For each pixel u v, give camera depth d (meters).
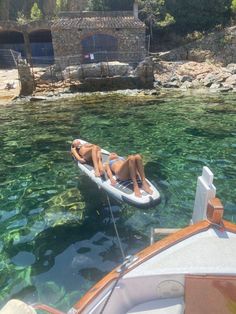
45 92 24.67
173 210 7.78
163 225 7.14
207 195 4.86
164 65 31.33
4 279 5.60
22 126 16.11
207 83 26.56
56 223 7.32
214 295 3.48
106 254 6.21
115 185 7.74
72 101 22.11
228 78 27.67
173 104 20.39
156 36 40.28
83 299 3.75
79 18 32.94
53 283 5.48
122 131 14.88
